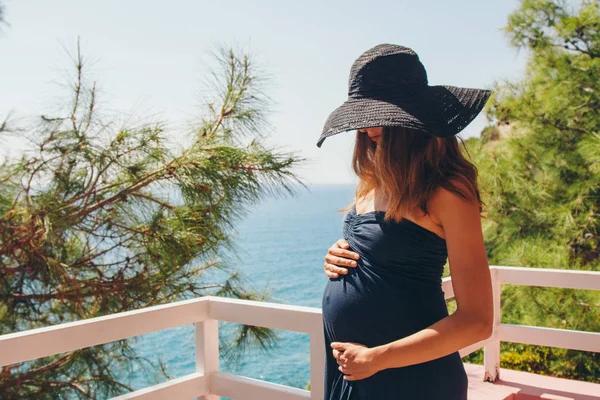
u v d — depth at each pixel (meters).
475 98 1.36
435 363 1.30
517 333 2.79
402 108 1.30
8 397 3.55
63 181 3.66
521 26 6.69
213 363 2.03
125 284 3.82
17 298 3.62
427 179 1.28
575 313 6.18
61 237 3.68
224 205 3.94
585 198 6.35
